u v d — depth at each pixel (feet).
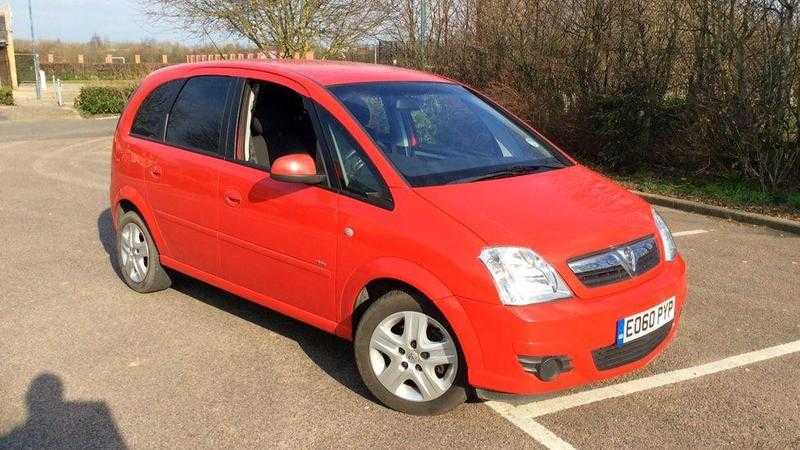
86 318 16.35
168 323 16.07
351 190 12.63
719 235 24.39
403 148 13.19
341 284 12.61
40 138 56.95
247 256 14.53
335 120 13.38
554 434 11.53
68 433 11.50
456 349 11.32
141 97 18.07
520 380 10.81
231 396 12.74
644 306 11.52
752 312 17.06
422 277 11.31
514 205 11.94
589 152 36.76
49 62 142.72
